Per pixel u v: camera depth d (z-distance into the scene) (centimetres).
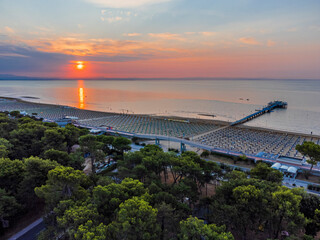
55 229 2989
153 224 2694
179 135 12762
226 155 8438
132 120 17062
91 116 18425
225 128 14750
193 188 4247
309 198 3506
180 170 4541
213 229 2616
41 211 4088
